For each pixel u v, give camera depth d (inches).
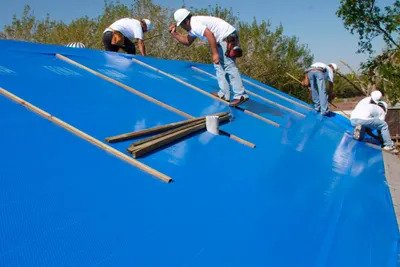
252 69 946.1
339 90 1235.9
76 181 112.7
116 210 104.4
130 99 204.2
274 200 144.4
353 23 467.8
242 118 253.9
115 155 134.0
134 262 86.7
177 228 105.3
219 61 258.8
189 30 250.8
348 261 116.3
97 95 191.0
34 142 126.6
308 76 376.8
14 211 91.0
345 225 140.2
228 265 96.6
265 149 206.1
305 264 107.5
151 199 115.6
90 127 152.8
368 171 226.1
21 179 104.7
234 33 250.4
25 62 204.1
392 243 136.0
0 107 143.3
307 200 154.2
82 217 96.9
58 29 868.0
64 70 212.5
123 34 341.7
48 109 155.1
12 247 79.7
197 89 277.0
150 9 802.2
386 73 437.1
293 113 338.3
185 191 128.1
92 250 86.3
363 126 312.5
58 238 86.4
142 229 99.8
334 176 197.3
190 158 157.4
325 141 275.9
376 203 172.9
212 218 116.6
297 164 198.1
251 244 109.3
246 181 153.9
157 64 324.2
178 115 207.8
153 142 151.6
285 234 120.9
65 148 128.9
